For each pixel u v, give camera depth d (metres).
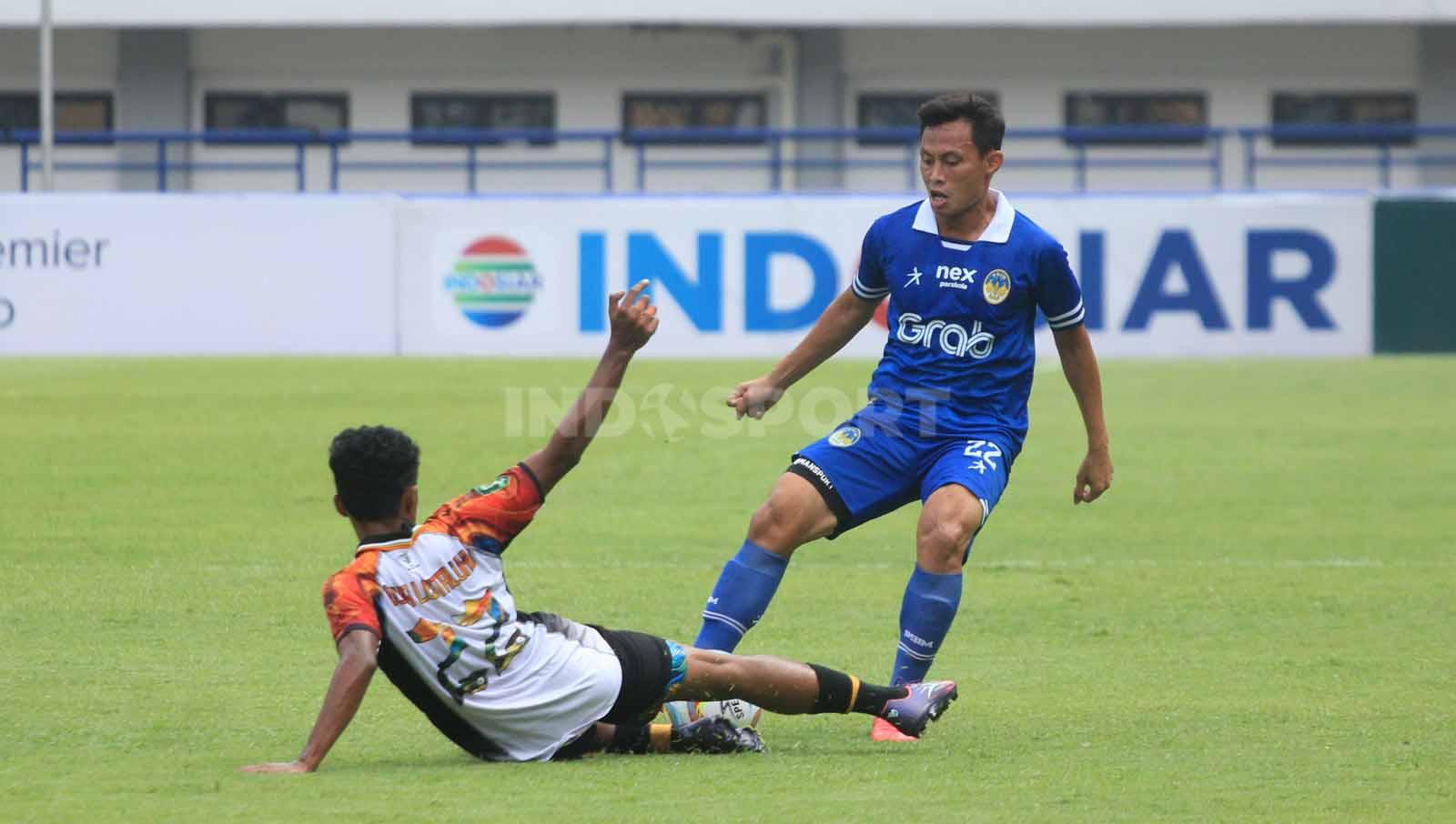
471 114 105.44
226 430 48.75
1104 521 37.22
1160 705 20.88
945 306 20.47
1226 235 69.88
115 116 104.06
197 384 59.25
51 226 68.06
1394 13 99.44
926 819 15.38
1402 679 22.52
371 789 16.23
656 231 68.62
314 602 27.44
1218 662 23.67
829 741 19.02
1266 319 70.25
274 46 104.38
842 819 15.39
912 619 19.73
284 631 25.14
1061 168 104.62
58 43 103.19
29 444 45.88
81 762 17.44
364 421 50.62
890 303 21.17
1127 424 52.28
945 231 20.56
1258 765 17.66
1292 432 50.66
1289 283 70.19
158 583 28.86
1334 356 70.62
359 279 68.69
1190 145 103.56
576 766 17.44
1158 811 15.74
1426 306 70.50
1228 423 52.44
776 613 27.28
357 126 105.44
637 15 100.38
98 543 32.78
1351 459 45.84
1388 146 99.50
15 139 89.31
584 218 68.50
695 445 47.88
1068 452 47.00
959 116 20.06
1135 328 70.19
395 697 21.06
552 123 105.44
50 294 68.25
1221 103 104.69
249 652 23.66
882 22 100.94
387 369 63.88
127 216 68.12
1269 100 104.50
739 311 69.00
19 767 17.23
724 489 40.78
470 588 16.95
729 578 20.05
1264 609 27.73
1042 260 20.34
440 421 50.84
